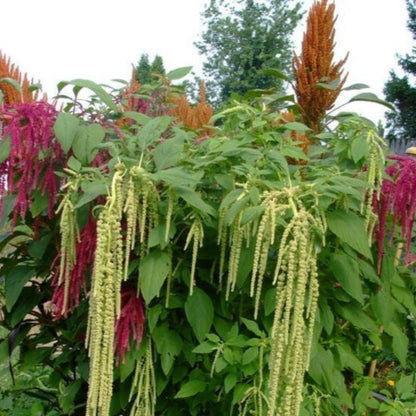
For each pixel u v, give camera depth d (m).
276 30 20.31
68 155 2.01
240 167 1.93
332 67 4.38
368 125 2.14
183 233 2.08
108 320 1.63
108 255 1.61
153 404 2.00
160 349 1.95
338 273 2.02
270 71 2.69
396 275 2.45
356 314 2.21
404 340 2.46
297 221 1.53
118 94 2.77
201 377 2.08
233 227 1.84
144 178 1.71
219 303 2.15
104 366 1.65
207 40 20.81
